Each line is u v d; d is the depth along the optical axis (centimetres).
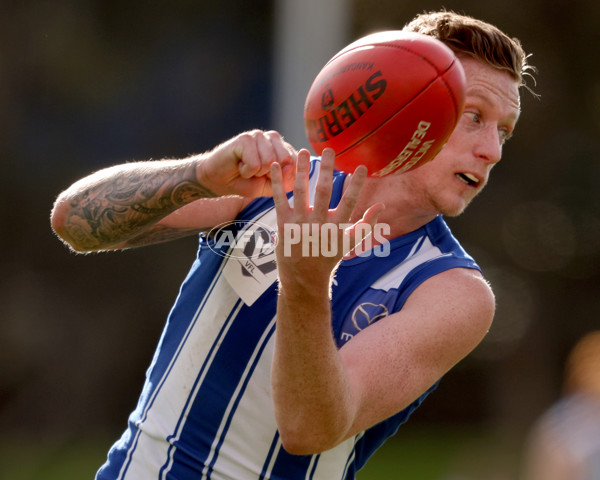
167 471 1033
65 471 4784
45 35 5888
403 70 897
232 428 1023
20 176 5956
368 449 1120
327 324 834
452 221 5728
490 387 6269
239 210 1087
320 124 925
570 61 5584
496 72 1000
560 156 5691
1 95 5872
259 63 6075
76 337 5850
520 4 5434
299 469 1024
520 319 5944
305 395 838
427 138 911
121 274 5953
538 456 1697
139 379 5922
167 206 985
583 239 5750
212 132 6128
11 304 5809
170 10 6012
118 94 6056
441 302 955
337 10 3769
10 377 5694
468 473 5047
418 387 922
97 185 1032
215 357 1035
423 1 5259
